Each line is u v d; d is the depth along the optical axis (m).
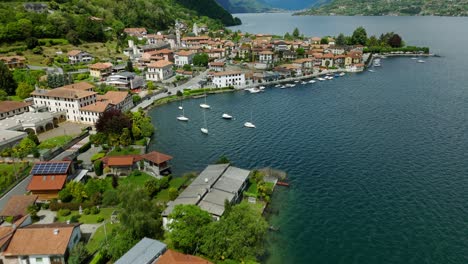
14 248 62.09
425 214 81.06
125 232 64.25
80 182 91.19
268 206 86.50
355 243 73.00
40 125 130.88
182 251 65.00
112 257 64.06
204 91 198.12
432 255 68.88
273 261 68.69
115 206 83.75
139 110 152.88
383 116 149.00
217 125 145.38
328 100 177.38
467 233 74.44
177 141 129.00
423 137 124.81
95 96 152.75
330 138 126.81
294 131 135.25
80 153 115.69
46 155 108.25
